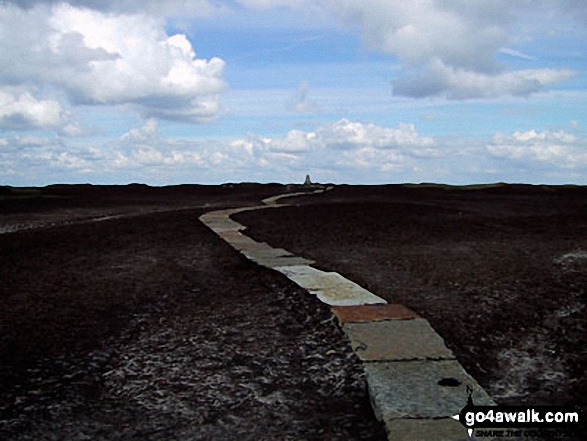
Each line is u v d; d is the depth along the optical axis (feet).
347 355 16.63
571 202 89.86
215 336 19.40
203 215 61.31
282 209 69.05
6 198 97.14
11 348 17.98
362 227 48.75
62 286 26.43
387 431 11.84
